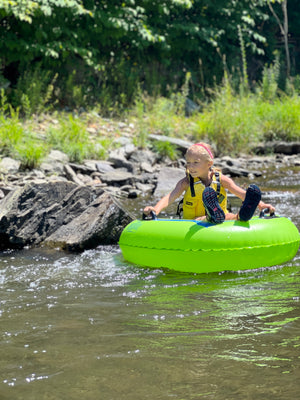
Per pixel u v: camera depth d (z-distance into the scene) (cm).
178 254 436
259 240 439
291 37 2470
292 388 240
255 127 1349
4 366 270
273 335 301
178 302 365
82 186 605
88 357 278
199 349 284
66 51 1459
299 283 403
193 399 232
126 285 410
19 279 433
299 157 1264
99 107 1429
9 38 1344
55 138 1091
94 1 1559
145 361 271
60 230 569
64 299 377
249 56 2211
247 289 391
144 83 1770
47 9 1309
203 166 482
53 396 239
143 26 1567
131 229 475
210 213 436
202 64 1981
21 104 1312
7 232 551
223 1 1939
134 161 1088
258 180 975
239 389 240
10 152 1000
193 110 1673
